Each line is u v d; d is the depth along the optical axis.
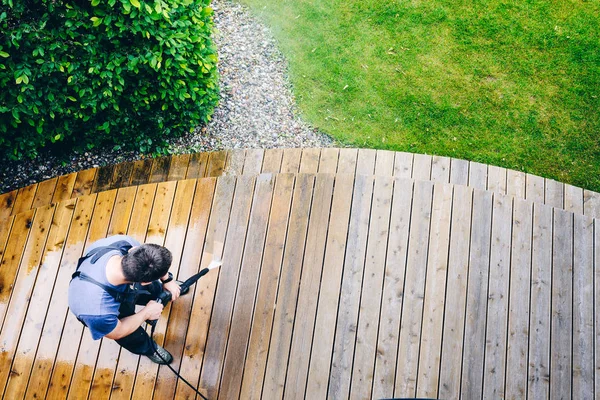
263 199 4.07
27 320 3.69
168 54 4.21
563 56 5.57
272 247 3.91
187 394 3.50
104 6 3.88
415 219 4.02
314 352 3.60
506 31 5.70
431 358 3.62
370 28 5.75
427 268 3.87
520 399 3.57
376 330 3.67
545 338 3.72
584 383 3.63
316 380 3.54
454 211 4.05
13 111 3.94
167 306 3.71
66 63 3.93
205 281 3.79
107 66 4.02
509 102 5.33
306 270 3.83
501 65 5.53
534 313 3.79
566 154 5.09
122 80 4.10
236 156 4.76
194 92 4.58
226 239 3.94
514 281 3.87
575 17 5.76
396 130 5.21
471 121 5.25
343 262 3.86
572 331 3.76
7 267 3.89
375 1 5.84
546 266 3.93
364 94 5.38
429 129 5.21
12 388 3.51
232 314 3.71
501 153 5.10
